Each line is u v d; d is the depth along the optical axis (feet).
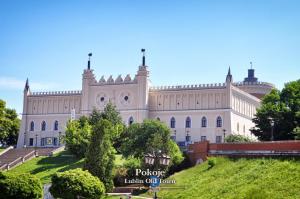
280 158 244.42
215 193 229.04
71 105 524.93
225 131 459.32
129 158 341.62
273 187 212.02
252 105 518.78
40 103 538.06
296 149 241.55
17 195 224.53
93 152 275.18
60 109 528.63
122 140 395.55
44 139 529.04
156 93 491.72
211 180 253.65
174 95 485.56
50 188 245.04
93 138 278.46
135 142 335.47
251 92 578.66
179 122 479.82
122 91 497.05
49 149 452.76
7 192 222.69
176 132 479.00
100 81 508.12
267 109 385.29
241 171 249.96
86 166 274.16
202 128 470.80
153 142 311.47
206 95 474.90
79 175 242.17
